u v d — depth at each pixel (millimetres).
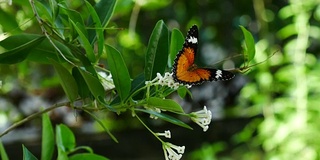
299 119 2066
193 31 1180
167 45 1259
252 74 2309
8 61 1248
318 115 2086
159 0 2184
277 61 2234
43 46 1299
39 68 2574
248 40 1248
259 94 2248
